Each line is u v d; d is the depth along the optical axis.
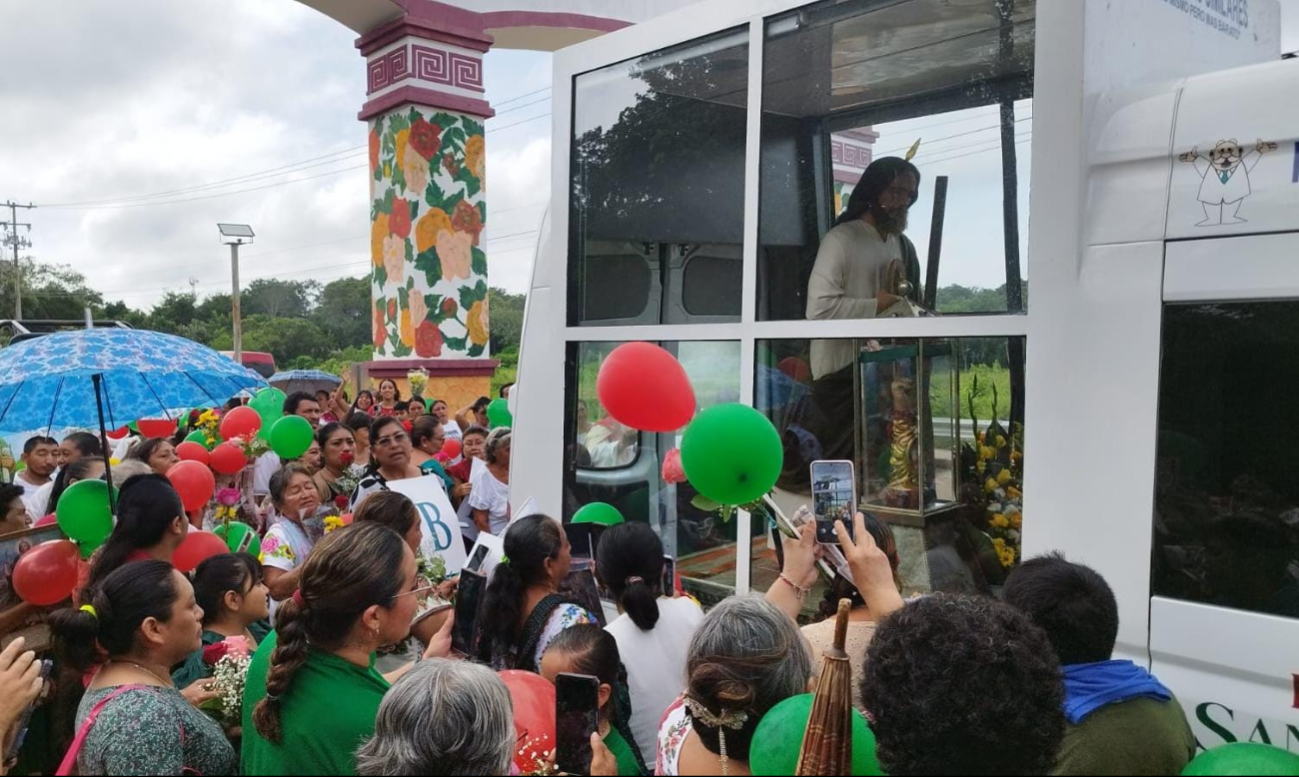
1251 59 3.17
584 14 10.35
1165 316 2.34
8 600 3.35
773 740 1.50
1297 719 2.09
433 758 1.87
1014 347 2.58
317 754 2.09
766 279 3.15
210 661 3.01
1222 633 2.20
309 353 46.78
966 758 1.42
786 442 3.10
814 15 2.99
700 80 3.35
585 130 3.80
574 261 3.84
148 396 4.14
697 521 3.39
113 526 3.41
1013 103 2.61
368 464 5.69
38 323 11.88
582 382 3.82
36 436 5.95
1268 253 2.19
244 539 4.59
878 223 2.89
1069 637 1.91
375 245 10.12
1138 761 1.77
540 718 2.27
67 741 3.04
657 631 2.72
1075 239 2.46
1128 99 2.51
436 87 9.48
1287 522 2.16
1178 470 2.30
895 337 2.82
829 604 2.56
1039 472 2.50
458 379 9.89
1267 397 2.20
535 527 2.99
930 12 2.73
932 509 2.76
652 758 2.61
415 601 2.33
